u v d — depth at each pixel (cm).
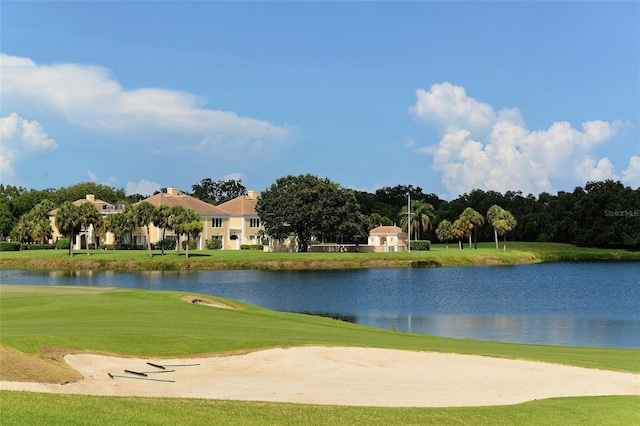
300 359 2358
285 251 13588
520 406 1766
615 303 6166
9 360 1944
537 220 18112
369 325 4675
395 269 10694
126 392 1814
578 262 13962
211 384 1994
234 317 3569
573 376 2206
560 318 5103
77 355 2153
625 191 17950
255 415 1502
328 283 8181
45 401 1441
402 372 2234
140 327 2856
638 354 2841
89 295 4353
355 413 1600
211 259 10831
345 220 13150
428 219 15888
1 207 17062
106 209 14862
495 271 10450
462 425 1537
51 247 13838
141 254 11631
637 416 1650
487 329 4466
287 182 13400
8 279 8594
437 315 5306
